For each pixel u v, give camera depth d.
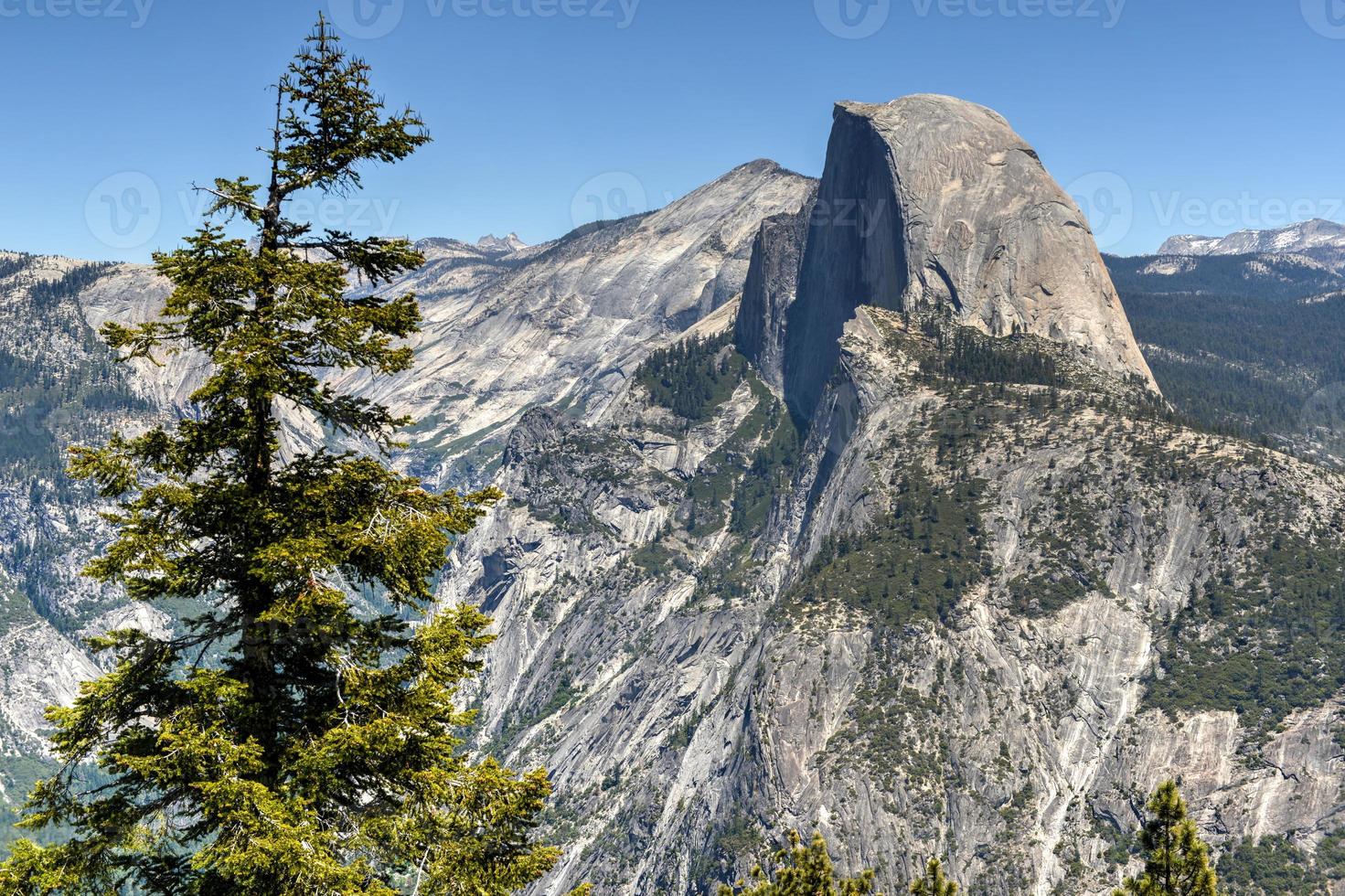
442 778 26.83
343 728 26.17
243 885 24.48
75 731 26.17
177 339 27.45
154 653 26.81
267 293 27.66
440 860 26.22
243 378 26.44
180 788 26.11
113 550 26.70
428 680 27.39
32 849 25.25
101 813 25.98
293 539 26.59
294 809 25.33
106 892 25.53
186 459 27.42
